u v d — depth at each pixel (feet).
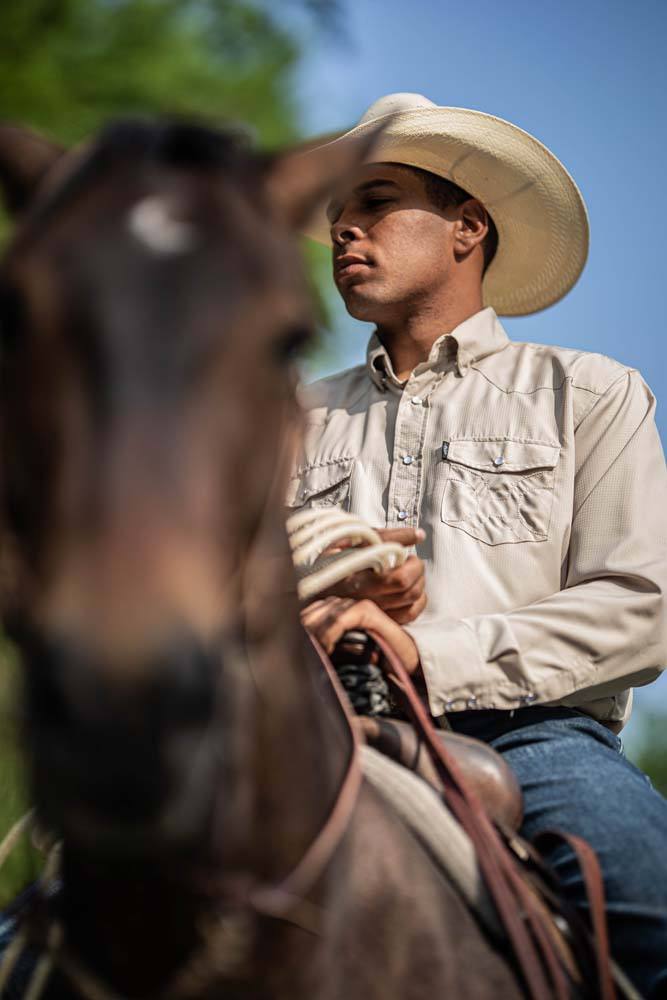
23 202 3.86
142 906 3.49
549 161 8.46
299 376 3.68
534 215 8.83
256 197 3.45
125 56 17.51
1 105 16.03
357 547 5.90
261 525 3.36
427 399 7.85
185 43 18.25
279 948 3.70
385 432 8.00
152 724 2.77
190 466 2.96
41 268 3.09
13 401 3.10
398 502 7.62
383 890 4.27
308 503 8.07
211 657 2.90
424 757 5.22
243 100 18.17
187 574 2.88
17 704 3.07
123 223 3.16
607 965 4.91
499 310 9.82
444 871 4.75
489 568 7.19
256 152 3.93
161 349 3.00
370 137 3.95
